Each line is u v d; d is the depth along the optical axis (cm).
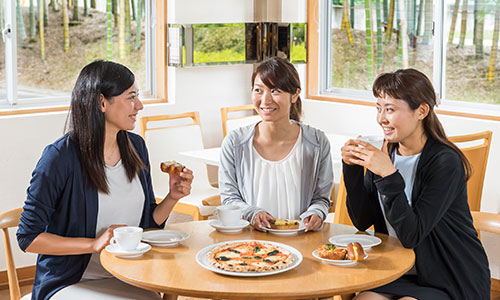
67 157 218
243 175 250
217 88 470
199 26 444
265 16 482
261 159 248
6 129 363
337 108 454
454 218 217
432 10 414
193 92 457
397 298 211
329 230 229
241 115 487
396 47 438
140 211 234
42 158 218
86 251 209
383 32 445
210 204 360
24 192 374
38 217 214
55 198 217
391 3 437
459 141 327
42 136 378
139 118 422
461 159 219
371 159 204
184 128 418
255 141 251
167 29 445
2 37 380
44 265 221
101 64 220
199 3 452
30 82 395
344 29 469
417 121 216
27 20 389
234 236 221
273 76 238
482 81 393
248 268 181
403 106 211
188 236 216
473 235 220
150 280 177
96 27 420
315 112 468
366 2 452
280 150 248
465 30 398
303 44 473
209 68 464
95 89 217
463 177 216
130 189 231
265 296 168
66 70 409
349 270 187
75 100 220
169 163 235
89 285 220
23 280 377
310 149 247
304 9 478
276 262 188
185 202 379
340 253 192
